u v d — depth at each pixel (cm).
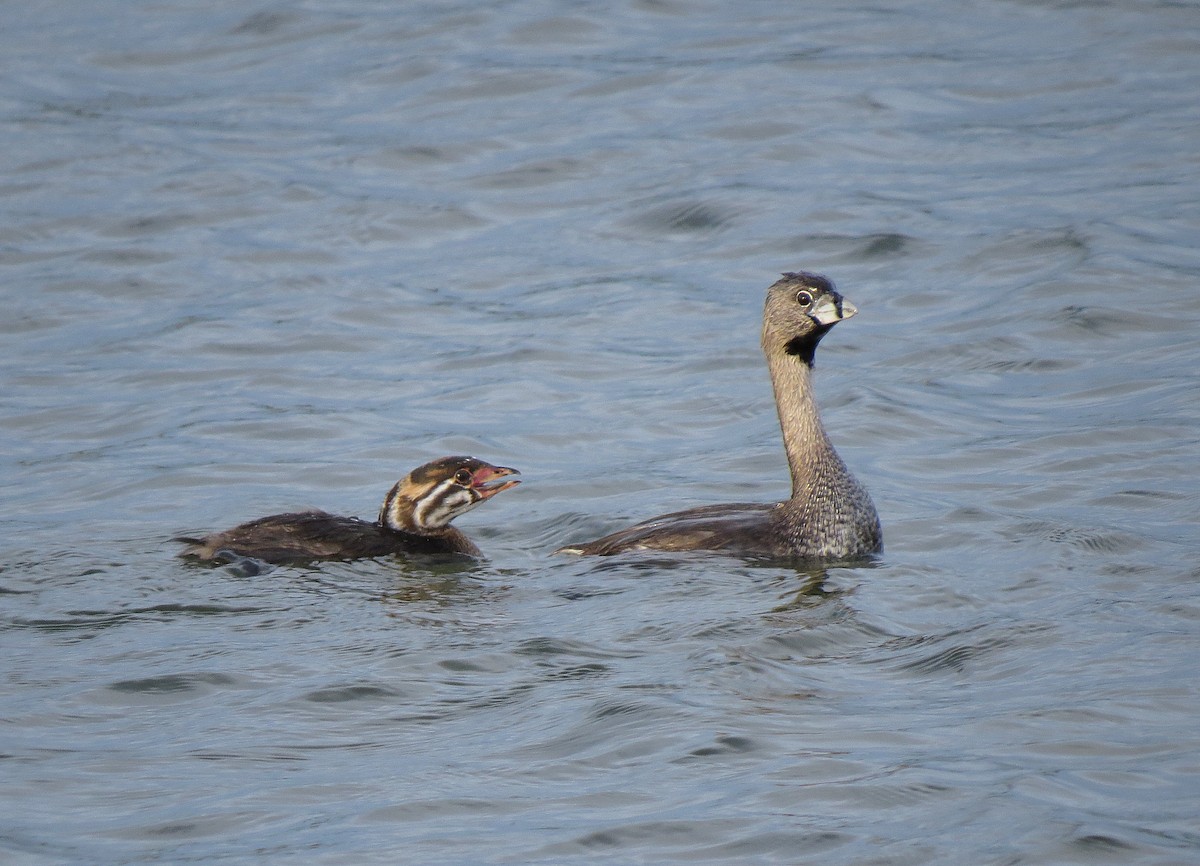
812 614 1280
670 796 988
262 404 2056
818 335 1486
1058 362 2025
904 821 945
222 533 1515
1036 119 2989
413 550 1510
